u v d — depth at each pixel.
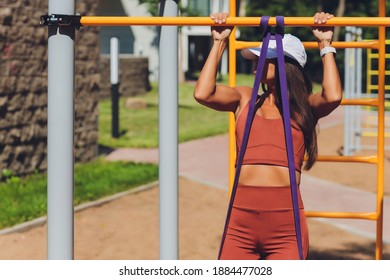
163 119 5.75
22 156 12.20
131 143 17.36
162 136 5.75
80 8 13.77
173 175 5.77
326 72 4.34
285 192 4.24
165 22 4.66
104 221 9.96
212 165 14.80
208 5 39.09
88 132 14.28
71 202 4.88
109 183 12.02
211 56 4.45
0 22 11.61
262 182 4.24
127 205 10.88
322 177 13.89
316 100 4.38
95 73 14.33
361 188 13.04
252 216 4.25
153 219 10.17
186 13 33.25
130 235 9.35
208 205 11.31
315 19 4.44
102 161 14.50
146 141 17.73
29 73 12.31
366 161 6.43
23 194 10.88
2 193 10.85
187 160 15.40
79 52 13.87
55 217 4.86
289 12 36.62
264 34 4.48
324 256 8.69
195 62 42.03
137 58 28.11
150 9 29.70
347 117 15.97
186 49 39.97
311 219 10.52
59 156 4.84
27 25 12.22
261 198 4.24
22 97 12.16
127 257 8.43
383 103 6.39
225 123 21.62
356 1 36.19
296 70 4.36
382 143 6.42
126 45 35.38
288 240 4.27
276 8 36.75
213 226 10.02
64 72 4.80
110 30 35.06
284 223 4.24
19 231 9.22
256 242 4.29
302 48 4.42
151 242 9.08
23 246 8.68
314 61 36.19
